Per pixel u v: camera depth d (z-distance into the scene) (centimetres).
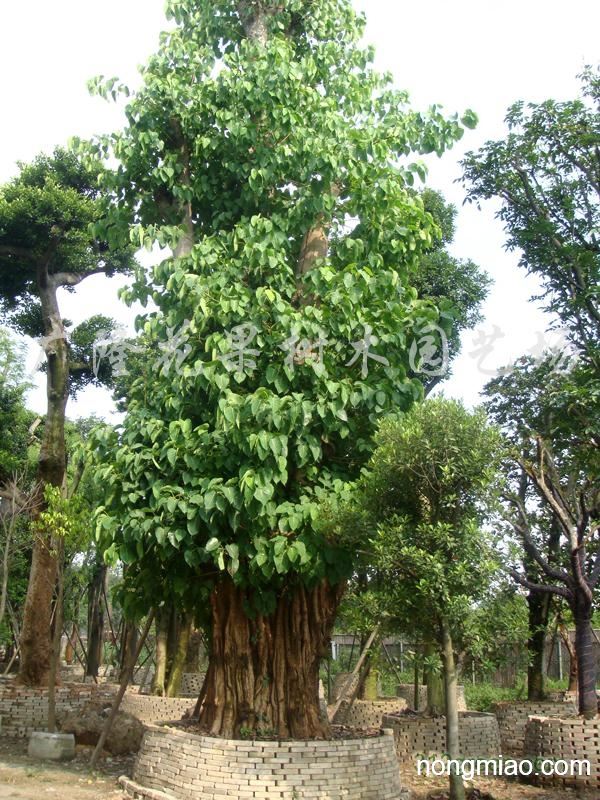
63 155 1791
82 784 946
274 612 966
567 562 1142
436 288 1639
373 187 991
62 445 1644
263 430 834
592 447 1089
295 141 980
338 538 866
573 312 1106
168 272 962
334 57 1092
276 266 944
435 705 1277
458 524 798
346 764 830
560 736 1001
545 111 1170
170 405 902
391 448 805
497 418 1129
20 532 1778
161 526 853
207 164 1052
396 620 838
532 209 1183
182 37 1139
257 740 868
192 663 2145
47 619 1541
